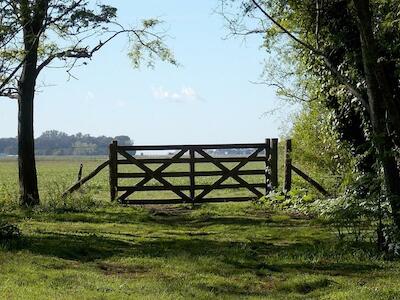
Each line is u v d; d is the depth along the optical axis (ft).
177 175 68.23
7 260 31.68
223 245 39.78
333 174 65.72
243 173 69.00
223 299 25.86
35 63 63.57
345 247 36.14
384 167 35.76
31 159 63.93
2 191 76.69
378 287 27.53
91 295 25.27
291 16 49.57
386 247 34.96
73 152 638.53
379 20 44.24
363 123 54.70
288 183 67.05
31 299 24.09
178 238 43.04
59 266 31.42
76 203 62.49
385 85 36.01
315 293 27.02
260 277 30.45
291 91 81.61
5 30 40.47
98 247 37.73
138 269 31.86
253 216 57.47
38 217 54.34
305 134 67.72
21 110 63.77
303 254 35.53
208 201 68.28
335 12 50.03
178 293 26.37
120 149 67.62
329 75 57.41
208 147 68.44
